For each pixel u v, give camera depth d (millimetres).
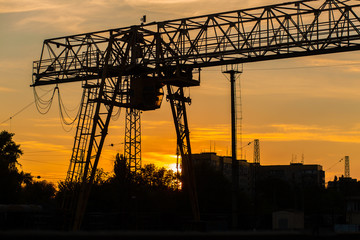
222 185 93000
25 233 38000
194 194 66312
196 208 65812
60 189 97938
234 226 65875
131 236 42375
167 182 120625
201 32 60312
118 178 101125
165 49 63594
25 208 65125
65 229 61031
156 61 63094
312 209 128375
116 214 63906
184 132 66750
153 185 118812
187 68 63562
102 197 95188
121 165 102750
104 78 63438
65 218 61469
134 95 65625
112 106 64375
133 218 63719
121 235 41719
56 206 80125
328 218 86562
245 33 58406
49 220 60062
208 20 60094
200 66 62094
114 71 65875
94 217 63031
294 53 57094
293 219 64875
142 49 65312
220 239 47594
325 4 55000
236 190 67625
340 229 73062
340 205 137125
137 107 67188
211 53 59656
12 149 110500
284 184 134125
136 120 107250
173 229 64188
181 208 89062
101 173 107750
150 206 94500
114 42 66000
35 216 59219
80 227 61281
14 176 102750
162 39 63375
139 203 93875
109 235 41312
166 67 64000
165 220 65312
